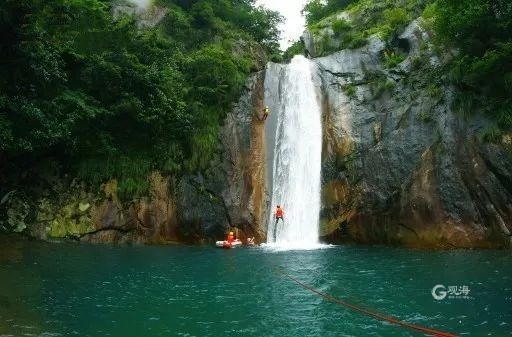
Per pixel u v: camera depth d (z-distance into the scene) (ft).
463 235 73.92
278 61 121.49
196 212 84.07
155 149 84.89
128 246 75.92
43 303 37.73
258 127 94.53
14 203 77.41
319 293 42.45
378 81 92.53
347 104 92.94
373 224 82.69
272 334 31.48
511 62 75.20
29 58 69.51
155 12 112.47
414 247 76.95
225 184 87.04
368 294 42.39
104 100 82.02
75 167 81.76
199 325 33.22
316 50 112.06
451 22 79.30
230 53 103.81
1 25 65.82
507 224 72.38
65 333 30.73
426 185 78.54
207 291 43.37
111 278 48.47
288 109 98.32
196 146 86.79
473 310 36.83
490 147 74.49
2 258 57.00
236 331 32.04
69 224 77.97
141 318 34.63
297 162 94.27
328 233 85.46
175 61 93.76
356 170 86.43
